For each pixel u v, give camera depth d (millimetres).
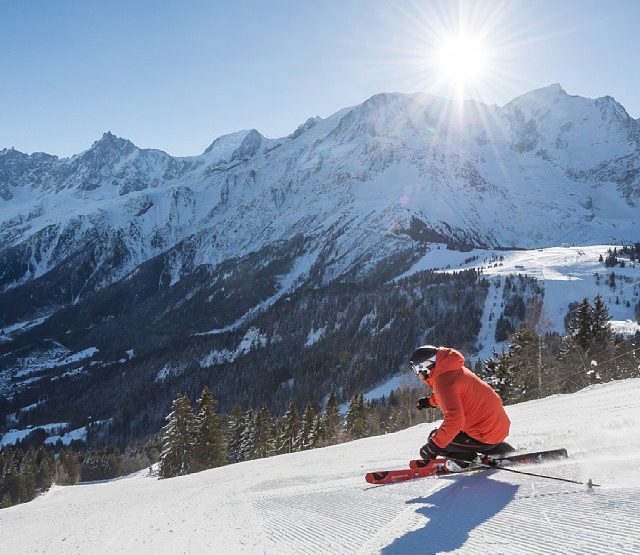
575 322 39062
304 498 5211
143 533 5297
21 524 8641
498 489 3625
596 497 3008
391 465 7422
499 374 39094
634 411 7391
